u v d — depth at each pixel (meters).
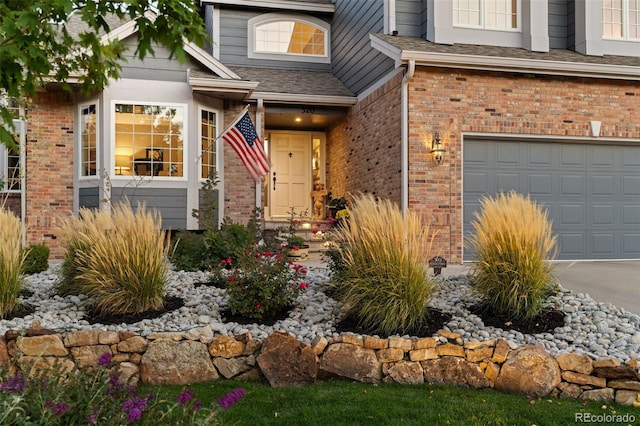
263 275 4.58
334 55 12.61
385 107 9.30
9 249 4.77
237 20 12.42
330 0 13.05
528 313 4.45
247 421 2.98
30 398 1.88
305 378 3.68
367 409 3.16
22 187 9.52
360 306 4.30
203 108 10.04
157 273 4.71
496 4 9.40
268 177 12.87
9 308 4.63
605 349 3.89
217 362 3.78
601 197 9.14
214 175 8.42
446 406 3.23
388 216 4.53
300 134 13.12
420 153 8.38
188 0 3.26
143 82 9.51
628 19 9.74
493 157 8.76
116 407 1.90
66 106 9.72
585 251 9.03
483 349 3.71
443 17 8.94
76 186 9.70
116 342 3.74
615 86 9.00
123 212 5.30
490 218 4.79
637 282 6.27
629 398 3.37
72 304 5.00
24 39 2.97
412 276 4.21
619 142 9.12
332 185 12.66
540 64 8.43
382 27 9.59
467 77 8.51
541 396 3.48
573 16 9.70
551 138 8.80
